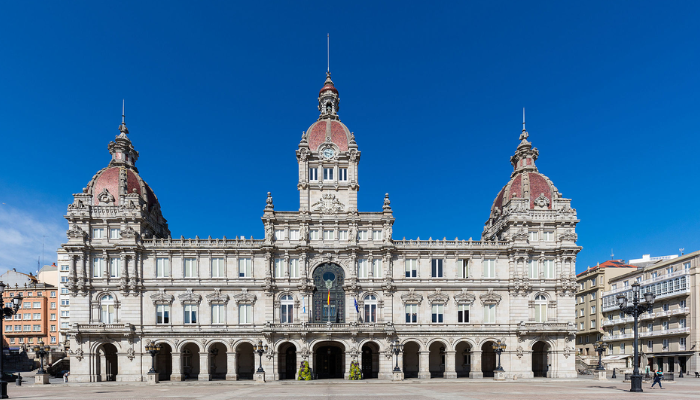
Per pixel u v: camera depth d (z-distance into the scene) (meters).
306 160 90.44
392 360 83.94
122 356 83.19
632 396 50.66
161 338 84.38
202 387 70.50
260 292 86.81
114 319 84.44
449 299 88.00
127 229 85.94
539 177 93.94
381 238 88.94
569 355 85.69
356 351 83.69
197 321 85.50
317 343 88.19
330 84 100.69
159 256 86.88
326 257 87.56
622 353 118.44
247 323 85.81
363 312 86.69
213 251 87.25
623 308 58.09
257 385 73.81
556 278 88.06
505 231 92.12
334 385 72.50
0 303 48.88
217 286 86.38
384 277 87.38
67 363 104.38
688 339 97.31
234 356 84.69
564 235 88.19
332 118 97.00
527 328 84.94
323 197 89.81
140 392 61.22
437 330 85.81
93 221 86.88
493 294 87.69
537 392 56.97
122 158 94.50
